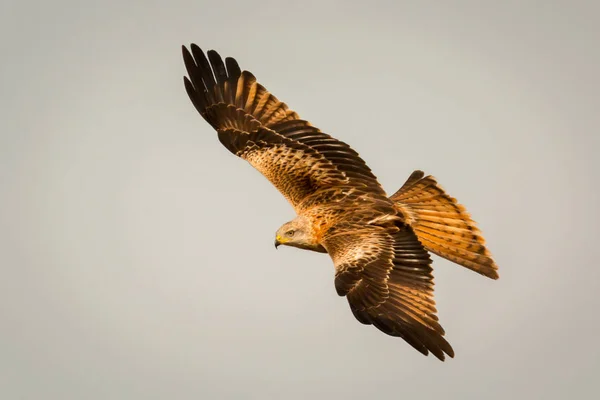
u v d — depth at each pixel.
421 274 13.94
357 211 15.23
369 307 13.62
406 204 15.89
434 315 13.55
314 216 15.31
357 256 14.20
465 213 15.69
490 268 15.56
